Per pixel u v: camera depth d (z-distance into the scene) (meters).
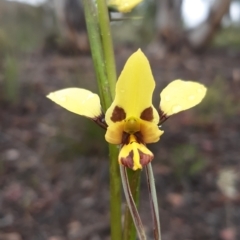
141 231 0.06
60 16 0.54
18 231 0.18
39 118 0.29
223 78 0.42
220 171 0.22
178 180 0.21
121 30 0.76
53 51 0.55
